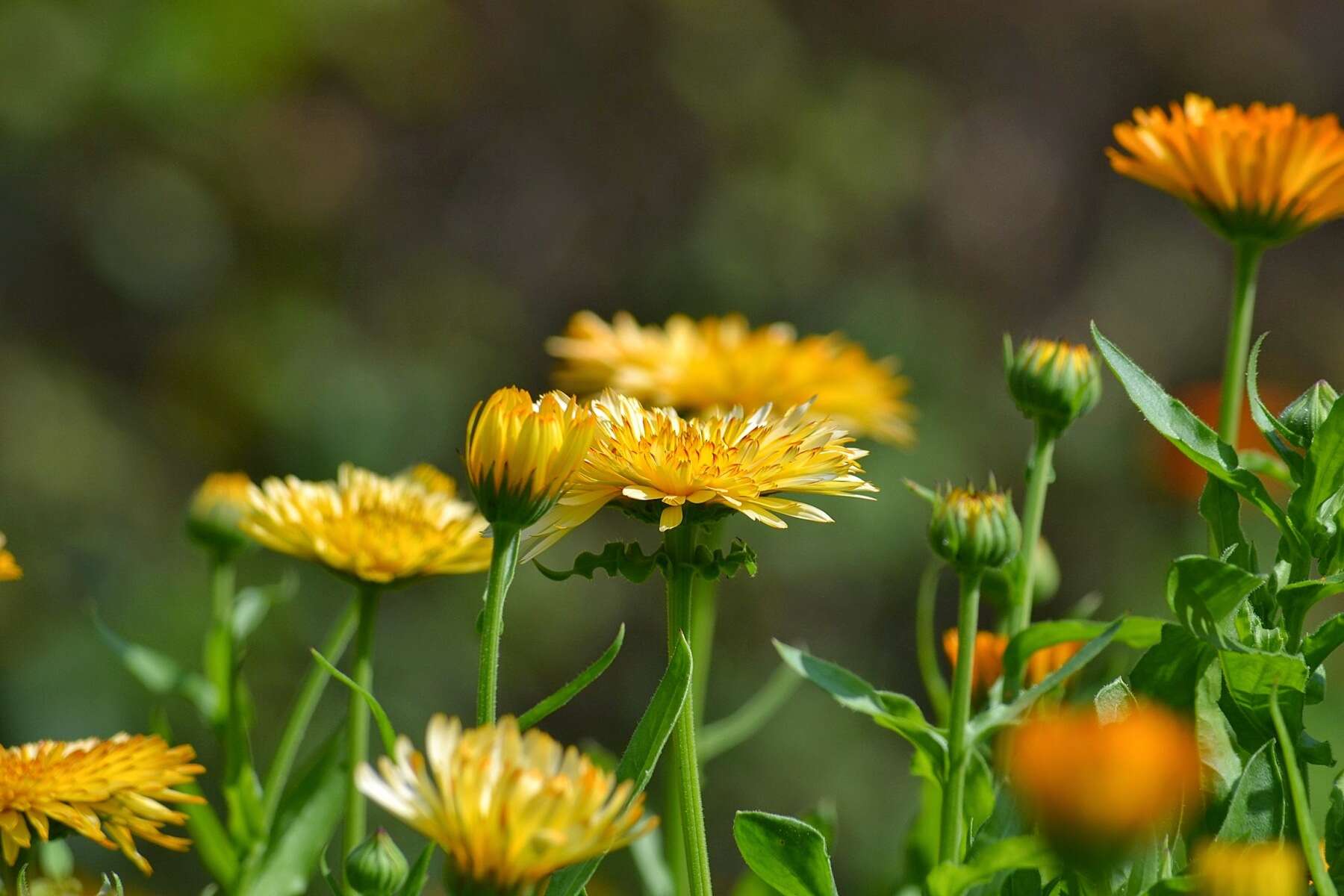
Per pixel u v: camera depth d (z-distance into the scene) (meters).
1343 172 1.92
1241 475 1.49
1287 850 1.33
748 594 8.58
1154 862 1.32
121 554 8.41
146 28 9.53
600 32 11.44
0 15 9.24
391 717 7.77
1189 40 12.04
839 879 7.47
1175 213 11.47
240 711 2.20
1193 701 1.42
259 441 9.26
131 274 9.50
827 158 10.71
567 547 8.73
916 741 1.65
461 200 11.16
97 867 5.32
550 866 1.16
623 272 11.10
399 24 10.77
